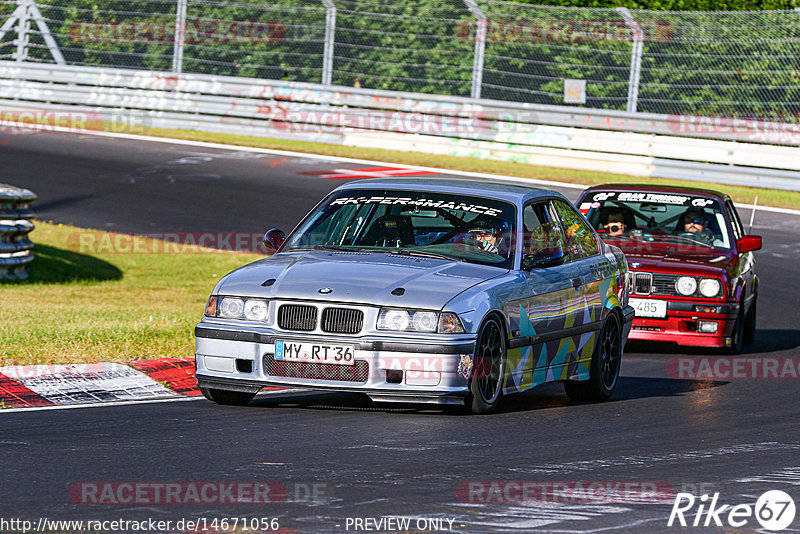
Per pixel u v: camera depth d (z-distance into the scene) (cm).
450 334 2775
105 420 2769
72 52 11612
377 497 2055
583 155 9862
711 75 9975
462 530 1861
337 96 10675
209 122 10988
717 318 4456
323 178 8869
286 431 2653
